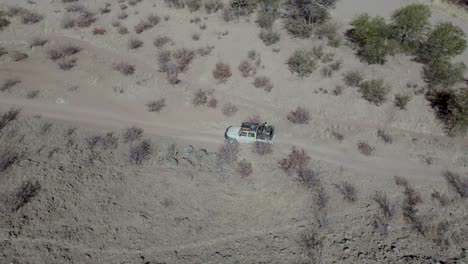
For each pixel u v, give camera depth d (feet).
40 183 95.81
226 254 83.71
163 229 88.53
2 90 125.08
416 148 107.86
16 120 115.14
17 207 89.51
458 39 126.82
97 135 112.06
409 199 95.09
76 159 103.96
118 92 126.72
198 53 137.80
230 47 138.92
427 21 138.62
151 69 134.51
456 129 110.01
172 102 123.44
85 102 123.13
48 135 110.83
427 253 83.25
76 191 95.09
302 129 114.62
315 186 98.43
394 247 84.02
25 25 152.87
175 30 147.43
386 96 120.37
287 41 140.56
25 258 80.53
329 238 86.74
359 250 83.97
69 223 88.12
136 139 111.24
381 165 104.06
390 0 165.99
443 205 93.56
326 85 124.98
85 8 160.15
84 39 147.23
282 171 102.68
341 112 118.52
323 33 141.28
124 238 86.22
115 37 146.82
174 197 95.66
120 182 98.63
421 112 116.26
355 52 134.72
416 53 132.26
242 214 92.63
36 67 134.92
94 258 82.12
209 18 152.35
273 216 92.17
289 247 85.15
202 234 87.86
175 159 104.53
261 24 147.23
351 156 106.63
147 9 158.30
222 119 118.11
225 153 107.34
